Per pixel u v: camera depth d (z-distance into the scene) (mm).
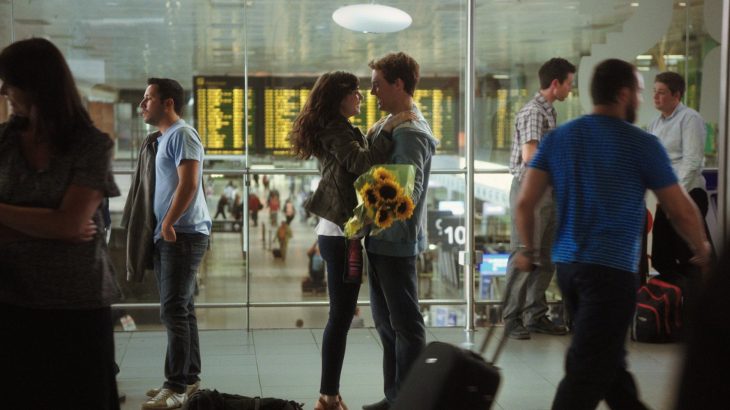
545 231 6172
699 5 6672
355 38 6848
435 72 6816
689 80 6715
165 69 6816
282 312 6793
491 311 6738
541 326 6434
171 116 4676
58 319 2746
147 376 5352
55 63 2684
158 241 4672
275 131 6863
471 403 2830
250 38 6824
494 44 6719
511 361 5637
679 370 1040
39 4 6668
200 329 6738
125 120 6820
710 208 6656
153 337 6461
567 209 3477
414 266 4211
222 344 6223
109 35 6758
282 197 6848
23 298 2723
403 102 4242
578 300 3510
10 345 2740
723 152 3541
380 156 4125
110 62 6773
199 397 3783
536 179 3568
